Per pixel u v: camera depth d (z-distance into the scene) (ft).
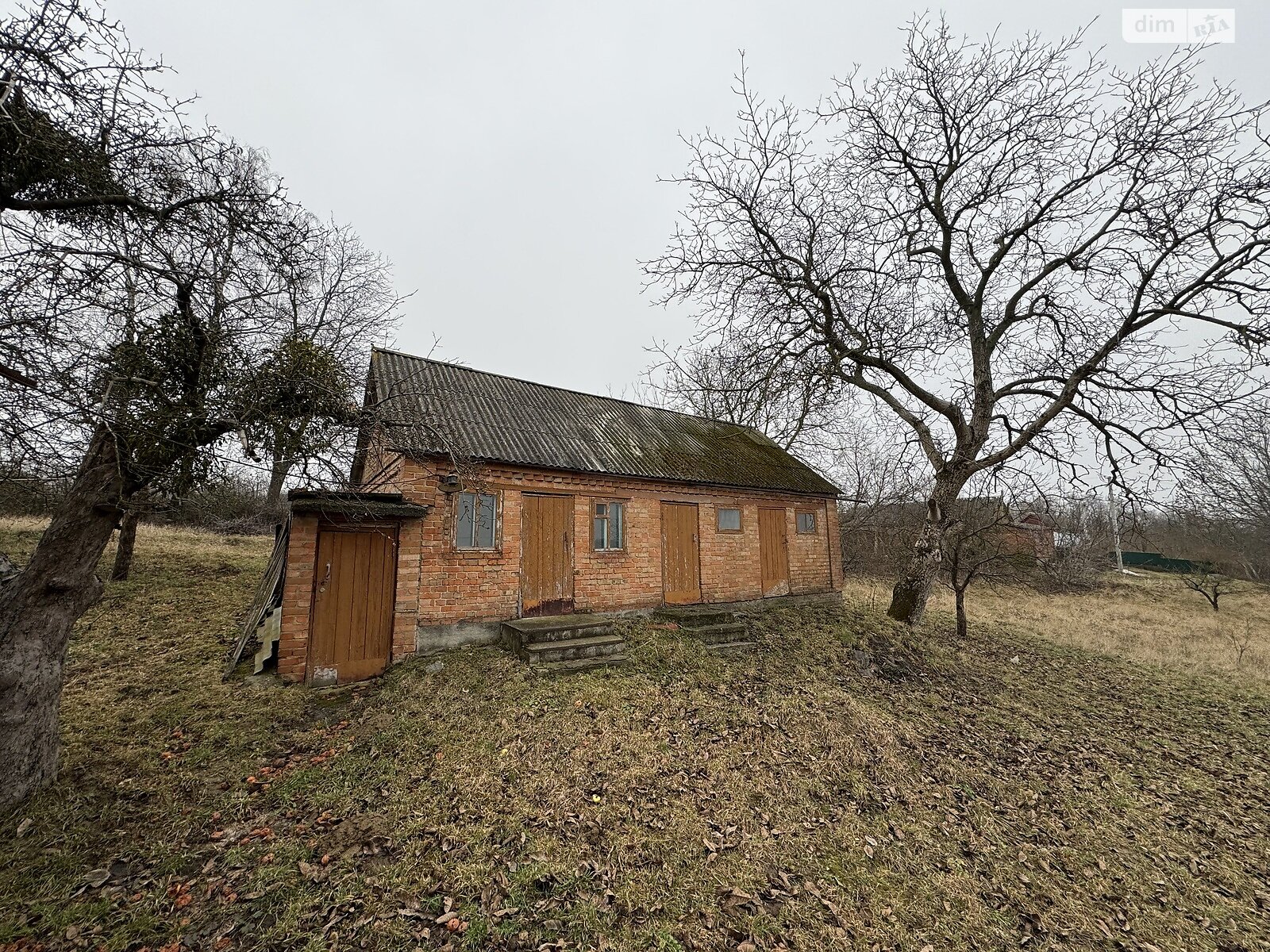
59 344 13.29
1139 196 34.27
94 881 12.06
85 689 21.68
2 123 11.12
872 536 90.17
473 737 18.89
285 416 17.74
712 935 11.90
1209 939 14.05
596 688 23.31
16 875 11.90
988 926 13.50
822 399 37.42
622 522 36.06
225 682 23.02
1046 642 44.29
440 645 27.61
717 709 22.99
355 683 24.71
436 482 28.45
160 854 13.08
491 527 30.40
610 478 35.19
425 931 11.14
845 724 23.11
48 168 13.04
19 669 14.05
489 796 15.75
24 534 42.91
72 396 12.77
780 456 52.31
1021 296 39.01
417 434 27.09
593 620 30.42
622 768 17.83
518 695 22.12
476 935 11.15
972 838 17.10
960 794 19.48
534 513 32.04
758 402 35.88
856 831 16.46
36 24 11.75
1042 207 36.58
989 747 23.59
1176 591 79.71
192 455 16.25
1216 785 22.26
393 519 26.76
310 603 24.29
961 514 50.57
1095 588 78.13
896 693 28.30
